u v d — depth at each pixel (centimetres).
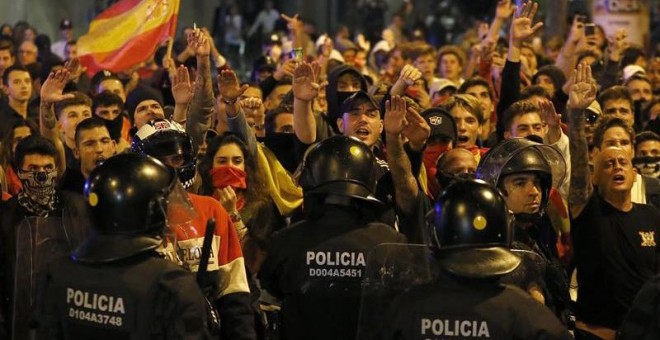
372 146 1258
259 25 3962
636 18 2625
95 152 1205
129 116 1590
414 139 1143
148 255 797
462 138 1429
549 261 946
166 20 1714
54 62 2108
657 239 1134
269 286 959
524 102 1368
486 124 1719
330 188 921
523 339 764
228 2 4047
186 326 776
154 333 780
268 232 1154
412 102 1317
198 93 1236
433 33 4147
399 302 790
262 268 957
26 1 3491
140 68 2266
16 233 950
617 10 2622
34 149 1091
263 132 1452
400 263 845
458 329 770
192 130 1236
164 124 971
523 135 1352
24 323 923
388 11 4544
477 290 773
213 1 4219
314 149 948
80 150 1210
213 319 838
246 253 1091
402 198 1059
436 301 776
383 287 843
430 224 800
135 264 789
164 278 783
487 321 765
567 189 1174
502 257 773
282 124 1361
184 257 901
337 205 930
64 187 1103
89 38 1750
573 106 1142
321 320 926
